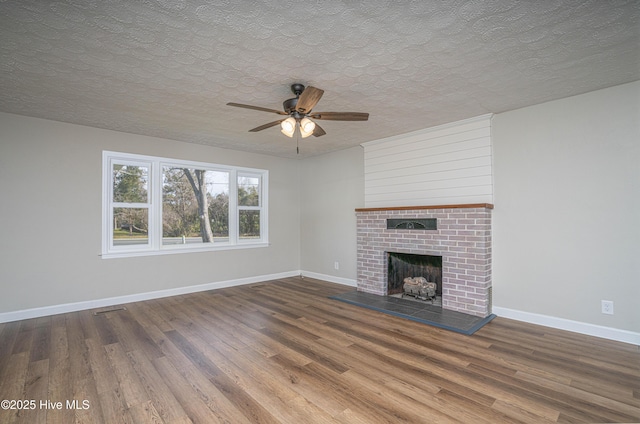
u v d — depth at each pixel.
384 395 2.10
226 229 5.50
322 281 5.83
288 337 3.10
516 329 3.25
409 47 2.23
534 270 3.42
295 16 1.88
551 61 2.44
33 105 3.34
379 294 4.70
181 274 4.88
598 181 3.03
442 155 4.12
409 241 4.31
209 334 3.19
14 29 1.99
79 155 4.04
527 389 2.15
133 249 4.50
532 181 3.43
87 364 2.53
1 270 3.54
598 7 1.80
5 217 3.58
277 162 6.16
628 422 1.81
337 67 2.53
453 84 2.85
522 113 3.49
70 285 3.96
